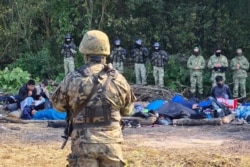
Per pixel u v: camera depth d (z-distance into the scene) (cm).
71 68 2305
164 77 2341
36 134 1264
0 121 1457
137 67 2239
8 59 2656
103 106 528
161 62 2205
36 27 2656
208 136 1256
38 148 1081
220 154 1013
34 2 2620
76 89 530
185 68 2419
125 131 1317
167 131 1324
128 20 2541
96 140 521
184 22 2580
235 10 2581
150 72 2358
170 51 2606
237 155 1016
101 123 528
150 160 950
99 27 2566
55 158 987
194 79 2208
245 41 2548
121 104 542
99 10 2597
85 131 524
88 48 538
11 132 1291
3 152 1034
